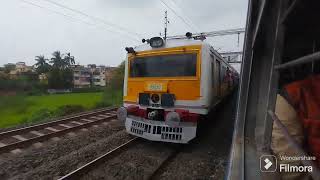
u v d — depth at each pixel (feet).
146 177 16.75
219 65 29.12
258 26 9.11
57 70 163.22
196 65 21.26
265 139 8.07
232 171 7.50
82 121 35.50
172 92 22.03
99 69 321.32
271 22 8.77
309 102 7.47
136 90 24.35
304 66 10.14
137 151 21.91
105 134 28.02
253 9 10.74
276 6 8.33
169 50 22.47
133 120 23.86
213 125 31.96
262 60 10.51
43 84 121.39
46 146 23.72
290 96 8.14
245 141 9.45
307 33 10.04
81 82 290.76
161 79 22.61
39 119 49.80
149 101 23.25
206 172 17.87
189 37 23.31
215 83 25.71
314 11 8.14
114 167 18.34
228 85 44.47
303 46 10.49
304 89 7.87
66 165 18.71
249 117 10.34
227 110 42.91
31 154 21.44
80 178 16.58
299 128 7.64
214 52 25.05
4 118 55.11
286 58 10.76
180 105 21.67
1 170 18.20
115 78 81.87
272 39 8.82
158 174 17.49
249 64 10.91
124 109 24.49
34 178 16.65
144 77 23.71
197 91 21.12
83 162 19.38
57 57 273.13
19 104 61.41
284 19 7.34
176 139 21.18
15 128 32.30
